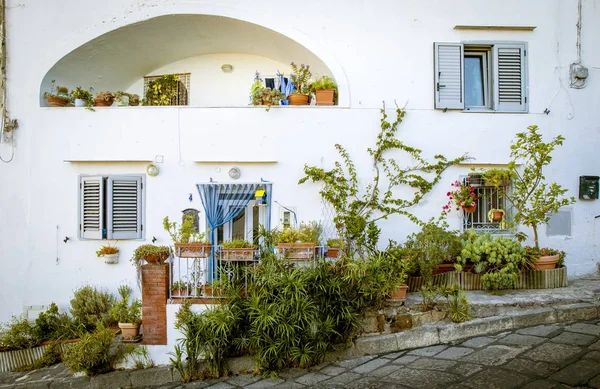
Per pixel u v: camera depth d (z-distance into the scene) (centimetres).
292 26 848
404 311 660
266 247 718
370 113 845
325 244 789
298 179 836
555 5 860
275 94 841
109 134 827
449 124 848
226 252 680
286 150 836
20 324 752
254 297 620
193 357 616
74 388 618
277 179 836
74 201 827
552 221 848
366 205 836
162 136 830
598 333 583
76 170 830
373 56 850
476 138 849
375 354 627
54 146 825
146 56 948
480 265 732
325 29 849
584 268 848
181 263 791
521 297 690
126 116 828
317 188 838
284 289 610
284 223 809
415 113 848
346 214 827
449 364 549
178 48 945
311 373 590
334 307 633
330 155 839
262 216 848
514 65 856
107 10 848
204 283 746
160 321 649
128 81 995
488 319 642
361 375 560
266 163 836
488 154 848
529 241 840
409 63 852
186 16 846
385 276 659
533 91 855
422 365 560
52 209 826
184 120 830
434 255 737
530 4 856
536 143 780
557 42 860
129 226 828
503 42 854
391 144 834
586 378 467
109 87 977
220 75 982
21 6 841
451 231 811
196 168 832
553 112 855
